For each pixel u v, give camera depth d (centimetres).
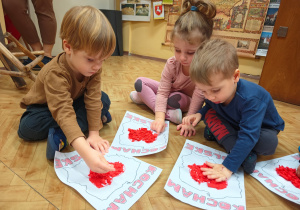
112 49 63
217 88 62
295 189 65
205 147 83
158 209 55
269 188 65
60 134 75
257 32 200
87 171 65
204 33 89
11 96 122
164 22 260
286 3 137
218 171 66
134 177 64
